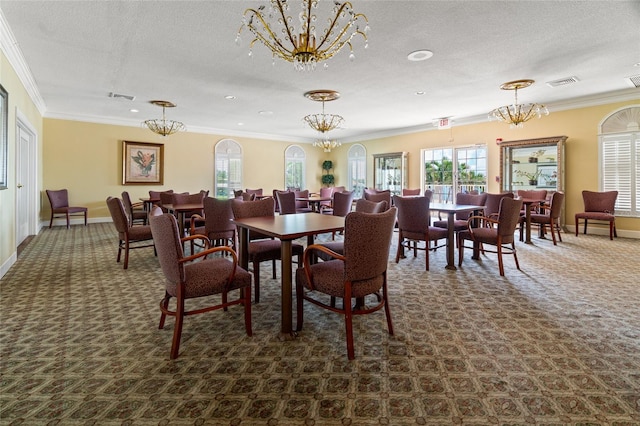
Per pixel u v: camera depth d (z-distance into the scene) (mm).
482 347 2148
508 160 7516
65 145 7812
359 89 5633
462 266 4211
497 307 2826
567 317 2604
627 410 1553
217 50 3998
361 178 11125
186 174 9477
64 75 4930
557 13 3154
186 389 1724
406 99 6301
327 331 2400
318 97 6027
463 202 5730
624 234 6082
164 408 1579
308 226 2588
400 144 9844
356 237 1978
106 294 3182
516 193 7039
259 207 3469
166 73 4828
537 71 4742
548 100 6465
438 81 5191
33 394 1674
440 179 8914
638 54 4133
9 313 2701
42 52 4062
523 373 1855
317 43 3699
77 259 4547
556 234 6418
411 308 2812
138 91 5789
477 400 1632
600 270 3957
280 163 11273
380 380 1801
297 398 1653
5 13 3158
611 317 2596
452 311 2744
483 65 4488
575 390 1703
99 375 1845
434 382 1780
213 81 5195
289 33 2572
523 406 1587
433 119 8258
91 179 8148
